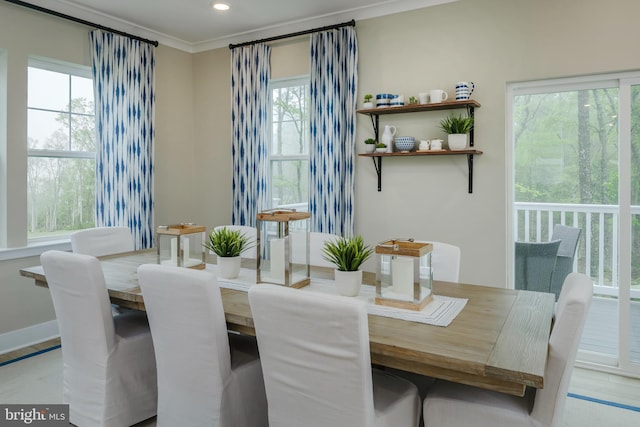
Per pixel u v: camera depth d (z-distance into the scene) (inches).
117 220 153.8
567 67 115.6
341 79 147.8
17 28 130.1
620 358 114.8
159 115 172.9
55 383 110.3
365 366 55.7
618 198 114.7
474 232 130.0
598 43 111.8
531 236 127.8
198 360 72.6
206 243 100.7
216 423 72.9
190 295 69.0
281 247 83.4
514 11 121.7
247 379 77.4
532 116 125.6
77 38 144.6
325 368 58.1
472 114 127.3
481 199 128.6
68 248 145.6
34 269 104.1
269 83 170.9
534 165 126.1
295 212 87.3
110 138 151.6
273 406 65.4
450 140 125.3
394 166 141.6
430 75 134.3
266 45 164.1
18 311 134.2
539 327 65.1
